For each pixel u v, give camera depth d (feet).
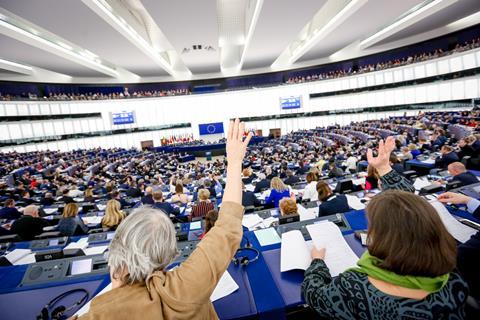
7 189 30.73
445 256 2.60
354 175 18.54
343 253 5.72
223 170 41.57
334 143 51.34
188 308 2.33
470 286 4.33
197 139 93.76
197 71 90.22
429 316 2.56
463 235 5.84
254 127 95.09
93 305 2.33
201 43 55.52
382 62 81.20
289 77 96.58
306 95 91.56
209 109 93.61
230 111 94.32
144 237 2.56
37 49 45.50
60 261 6.80
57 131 71.46
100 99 80.28
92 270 6.54
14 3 31.01
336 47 72.23
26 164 49.88
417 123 51.72
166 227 2.76
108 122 83.51
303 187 19.70
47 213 20.16
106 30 41.65
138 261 2.47
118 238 2.67
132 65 68.44
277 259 6.11
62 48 51.08
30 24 42.19
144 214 2.84
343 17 47.26
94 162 56.39
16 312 5.31
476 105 56.75
